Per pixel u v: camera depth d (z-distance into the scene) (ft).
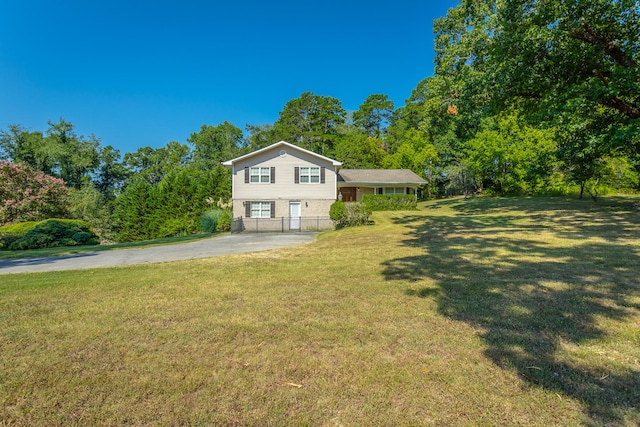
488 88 46.68
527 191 100.32
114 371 9.87
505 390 8.48
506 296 15.70
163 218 92.02
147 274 23.82
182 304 16.11
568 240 31.27
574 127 44.96
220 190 90.27
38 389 8.99
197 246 45.29
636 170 61.11
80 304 16.42
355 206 63.10
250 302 16.21
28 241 57.11
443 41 70.95
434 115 69.56
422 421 7.47
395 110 184.03
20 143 117.08
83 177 129.29
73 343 11.82
